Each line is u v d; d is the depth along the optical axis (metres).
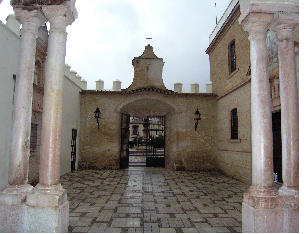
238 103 9.73
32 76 4.42
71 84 11.25
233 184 8.77
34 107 7.49
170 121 13.41
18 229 3.84
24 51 4.34
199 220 4.87
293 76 4.23
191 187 8.17
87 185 8.27
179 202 6.22
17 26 6.95
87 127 12.52
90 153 12.40
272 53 7.31
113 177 9.97
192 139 12.61
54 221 3.81
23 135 4.21
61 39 4.29
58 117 4.18
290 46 4.28
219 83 12.29
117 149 12.48
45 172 4.03
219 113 12.28
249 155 8.63
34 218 3.82
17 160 4.14
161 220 4.86
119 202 6.16
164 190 7.65
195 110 12.77
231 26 10.59
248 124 8.76
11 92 6.50
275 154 7.88
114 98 12.70
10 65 6.47
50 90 4.14
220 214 5.26
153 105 13.47
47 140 4.08
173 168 12.59
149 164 13.52
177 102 12.76
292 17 4.17
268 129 3.96
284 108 4.22
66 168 10.79
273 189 3.87
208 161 12.48
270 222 3.69
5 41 6.24
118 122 12.63
